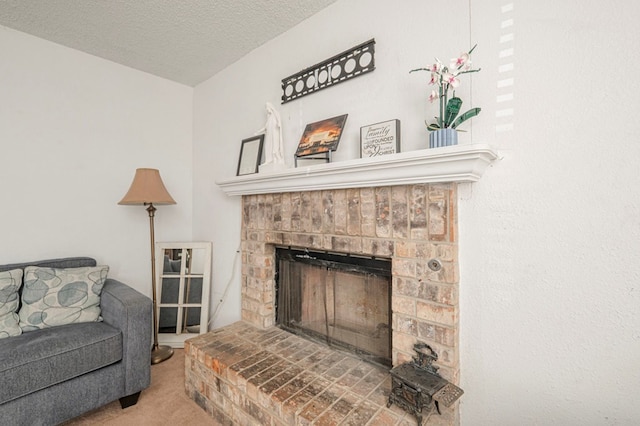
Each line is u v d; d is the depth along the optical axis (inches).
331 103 69.1
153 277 92.5
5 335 62.4
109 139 95.9
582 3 40.3
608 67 38.8
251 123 90.7
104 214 95.0
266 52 85.4
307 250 72.9
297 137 76.7
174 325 100.3
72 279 73.9
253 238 83.2
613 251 38.6
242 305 86.4
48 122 85.0
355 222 59.9
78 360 58.6
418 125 54.9
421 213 51.0
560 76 41.9
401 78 57.2
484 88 47.9
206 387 65.1
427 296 50.7
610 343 38.9
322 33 71.0
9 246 79.4
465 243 49.6
